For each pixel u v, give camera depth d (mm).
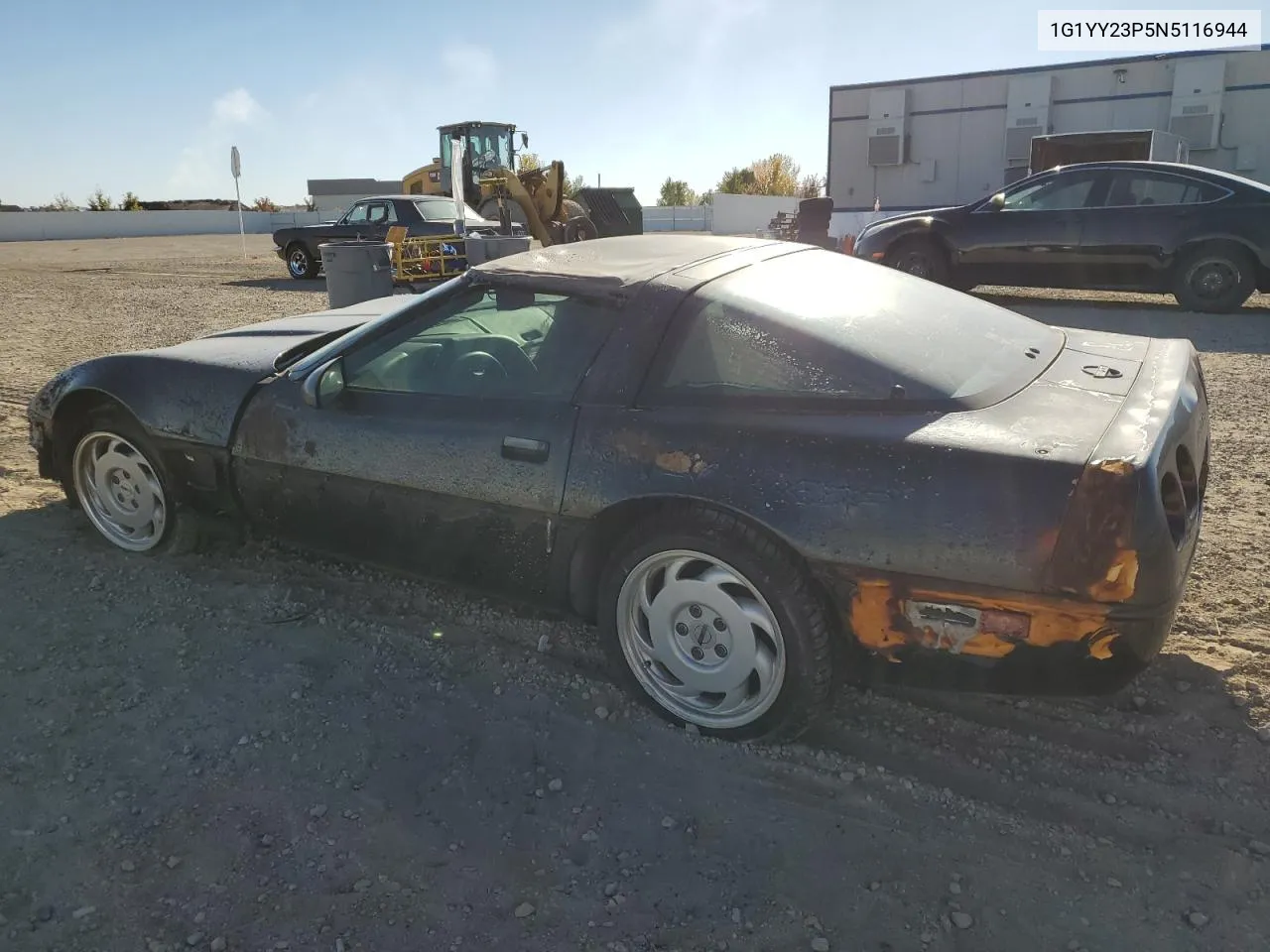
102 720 2855
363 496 3293
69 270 20734
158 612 3525
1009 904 2172
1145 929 2092
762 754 2723
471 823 2439
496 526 3039
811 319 2824
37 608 3539
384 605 3621
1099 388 2730
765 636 2686
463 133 21234
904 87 22797
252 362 3676
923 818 2461
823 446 2521
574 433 2859
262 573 3865
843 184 24359
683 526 2668
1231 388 6875
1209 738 2748
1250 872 2246
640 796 2549
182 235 42938
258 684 3055
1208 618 3400
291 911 2145
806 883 2242
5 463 5309
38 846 2336
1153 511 2244
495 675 3135
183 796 2523
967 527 2336
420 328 3277
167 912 2139
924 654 2492
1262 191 9727
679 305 2861
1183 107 20000
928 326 2977
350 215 17484
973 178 22562
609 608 2883
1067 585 2262
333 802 2510
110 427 3840
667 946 2061
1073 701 2959
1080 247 10500
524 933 2092
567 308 3023
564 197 21047
